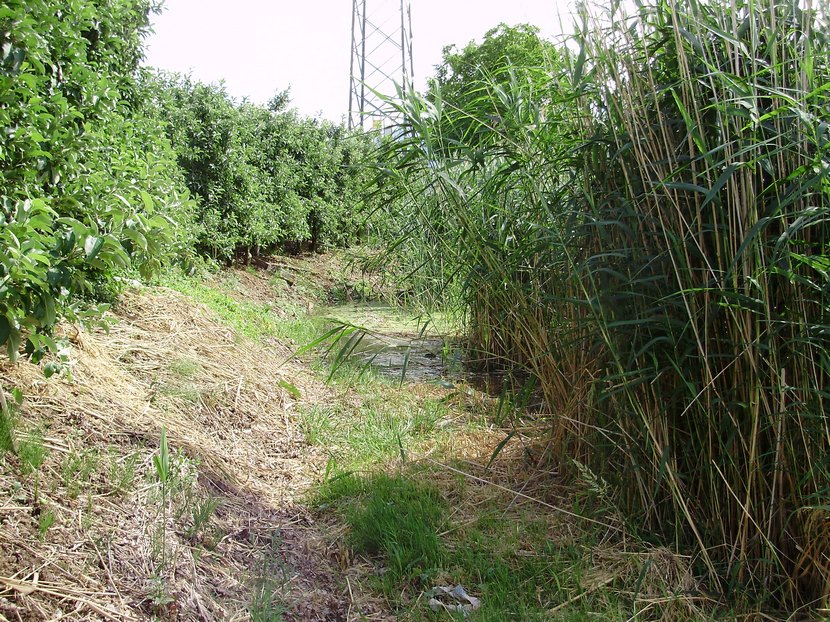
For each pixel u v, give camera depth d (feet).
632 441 8.95
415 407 15.71
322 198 49.93
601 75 8.89
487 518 9.66
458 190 10.23
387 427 14.24
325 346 23.75
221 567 7.90
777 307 7.43
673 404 8.41
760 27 7.85
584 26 8.96
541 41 11.03
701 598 7.55
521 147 10.52
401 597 7.93
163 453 7.64
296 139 44.65
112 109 13.26
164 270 19.10
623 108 8.55
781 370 7.05
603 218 9.22
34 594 5.91
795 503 7.39
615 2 8.57
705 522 8.30
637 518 9.02
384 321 29.68
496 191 11.09
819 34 7.54
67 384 10.30
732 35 7.49
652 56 8.73
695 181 7.62
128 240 9.60
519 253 10.15
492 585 8.00
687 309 7.52
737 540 7.79
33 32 8.36
